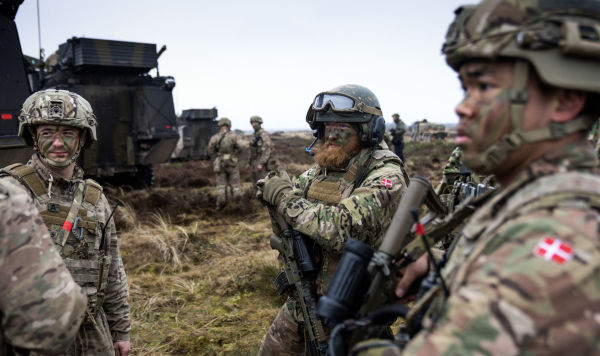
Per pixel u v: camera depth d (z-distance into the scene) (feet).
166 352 11.04
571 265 2.14
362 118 6.29
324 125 7.08
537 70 2.51
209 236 21.18
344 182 6.66
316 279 6.37
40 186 5.91
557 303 2.10
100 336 6.07
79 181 6.32
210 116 52.47
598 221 2.22
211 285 15.23
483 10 2.71
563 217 2.28
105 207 6.55
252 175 29.78
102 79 29.27
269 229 22.45
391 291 4.06
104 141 28.89
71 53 27.55
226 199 28.04
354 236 5.89
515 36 2.56
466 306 2.28
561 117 2.64
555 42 2.48
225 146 27.37
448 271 3.04
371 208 5.90
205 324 12.44
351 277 3.88
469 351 2.19
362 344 3.22
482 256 2.49
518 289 2.16
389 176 6.23
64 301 4.07
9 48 18.07
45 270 4.01
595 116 2.72
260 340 11.37
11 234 3.92
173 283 15.42
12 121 17.92
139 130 29.78
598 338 2.07
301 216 6.00
